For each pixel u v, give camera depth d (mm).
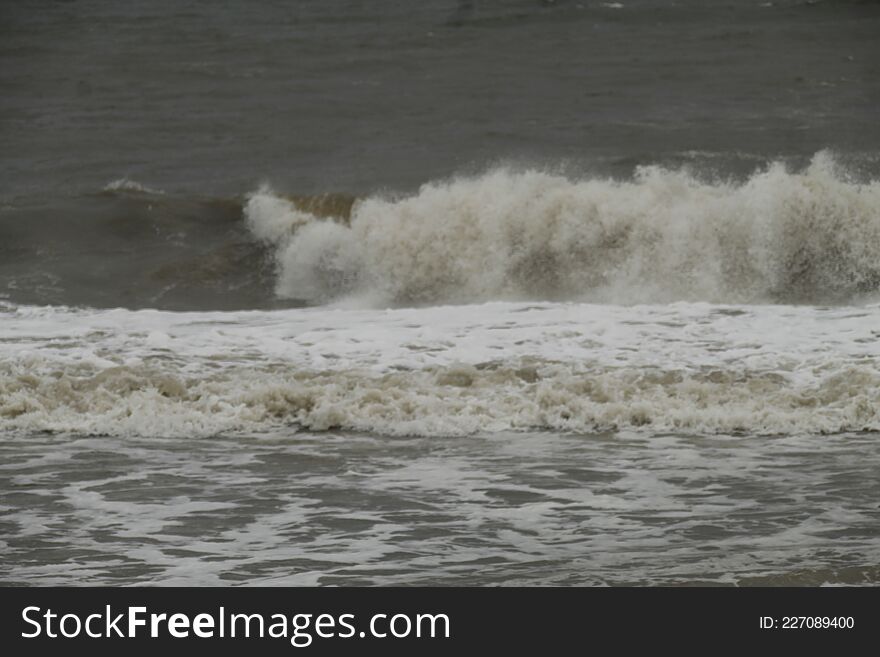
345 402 38000
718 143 95250
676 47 138500
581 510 28109
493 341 44656
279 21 157250
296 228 72438
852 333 45188
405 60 134500
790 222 62531
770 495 29234
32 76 131500
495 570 23953
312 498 29297
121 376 39625
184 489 30172
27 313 53312
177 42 146375
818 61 129500
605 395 38531
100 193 78188
